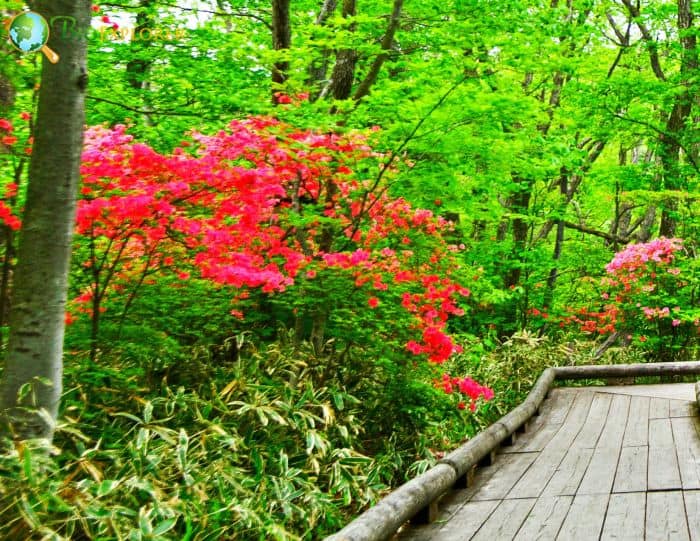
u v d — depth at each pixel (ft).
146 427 12.91
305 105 19.79
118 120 21.09
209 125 19.92
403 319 19.63
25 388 10.12
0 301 14.08
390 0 28.25
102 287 16.24
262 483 13.83
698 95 37.45
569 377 31.19
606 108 37.58
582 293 48.32
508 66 23.99
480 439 16.85
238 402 15.53
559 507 13.25
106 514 9.66
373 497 16.28
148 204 13.73
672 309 37.45
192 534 11.23
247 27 31.76
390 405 20.85
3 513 9.13
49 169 10.23
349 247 22.97
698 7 35.17
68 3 10.19
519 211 41.22
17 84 13.15
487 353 32.60
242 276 15.43
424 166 20.17
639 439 18.99
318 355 20.81
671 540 10.93
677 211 39.68
